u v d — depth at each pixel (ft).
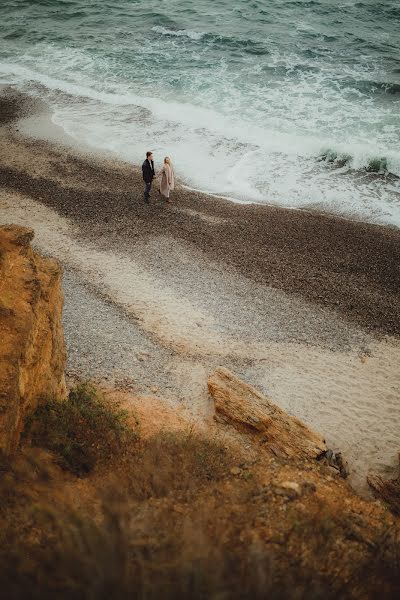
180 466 21.79
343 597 12.23
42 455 20.04
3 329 21.09
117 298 44.19
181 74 93.56
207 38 109.81
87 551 11.74
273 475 22.34
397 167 67.97
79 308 41.50
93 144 74.08
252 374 37.47
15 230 26.55
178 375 35.78
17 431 19.99
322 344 41.55
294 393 36.06
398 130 75.25
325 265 52.06
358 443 32.22
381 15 127.85
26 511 14.55
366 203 63.00
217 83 90.12
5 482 16.21
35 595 10.27
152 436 25.71
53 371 25.34
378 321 44.78
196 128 77.77
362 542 16.08
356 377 38.17
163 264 50.11
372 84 89.35
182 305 44.34
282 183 66.44
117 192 63.05
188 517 15.97
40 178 65.31
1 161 68.90
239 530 15.74
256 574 11.39
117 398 31.01
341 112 80.48
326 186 65.98
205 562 11.66
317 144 71.77
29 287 23.81
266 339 41.42
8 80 92.63
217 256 52.19
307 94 86.12
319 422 33.68
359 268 51.90
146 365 36.01
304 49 104.68
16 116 81.20
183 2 136.05
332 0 137.59
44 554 11.85
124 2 136.05
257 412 30.60
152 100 85.20
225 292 46.85
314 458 27.53
